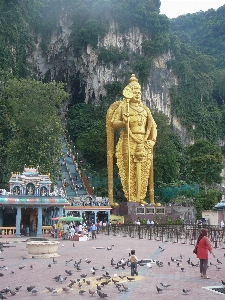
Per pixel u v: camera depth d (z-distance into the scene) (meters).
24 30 109.56
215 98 130.12
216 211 54.84
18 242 36.38
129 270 18.67
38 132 59.31
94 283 15.58
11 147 60.06
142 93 108.94
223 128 116.25
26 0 116.56
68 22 123.38
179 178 85.50
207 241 16.78
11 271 18.22
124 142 63.28
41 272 18.38
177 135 102.75
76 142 98.00
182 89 114.62
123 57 113.50
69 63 123.44
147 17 118.12
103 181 81.50
